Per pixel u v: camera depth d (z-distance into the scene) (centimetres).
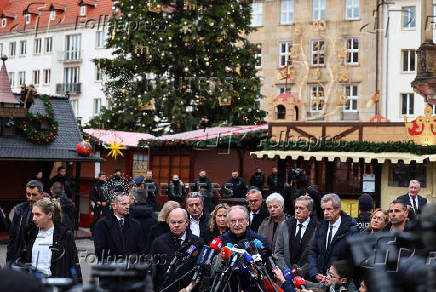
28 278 271
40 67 5416
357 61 4112
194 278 621
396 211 704
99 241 782
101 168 2859
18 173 1953
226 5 3453
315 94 4188
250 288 607
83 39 5162
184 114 3253
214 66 3475
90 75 5128
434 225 354
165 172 2573
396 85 4022
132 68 3425
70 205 1328
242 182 1962
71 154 1873
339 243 708
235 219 659
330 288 579
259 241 630
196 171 2547
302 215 797
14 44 5609
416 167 1581
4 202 1897
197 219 885
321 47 4194
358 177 1647
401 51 4016
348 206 1645
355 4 4119
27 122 1869
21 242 729
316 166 1708
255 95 3475
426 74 1661
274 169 2230
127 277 364
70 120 2028
